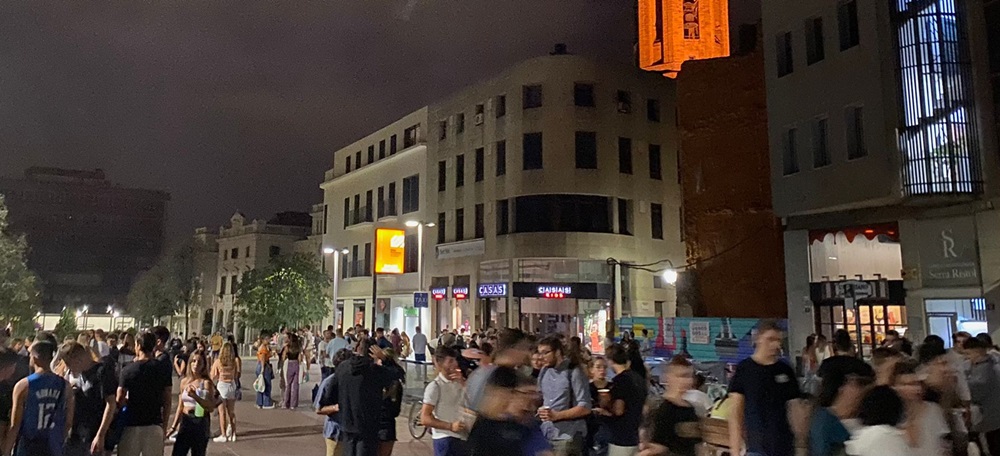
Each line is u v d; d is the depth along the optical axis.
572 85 35.53
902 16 18.95
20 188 109.38
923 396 5.40
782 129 22.92
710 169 26.22
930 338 7.51
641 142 37.03
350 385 7.25
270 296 46.66
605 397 6.94
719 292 25.33
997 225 17.72
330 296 52.25
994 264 17.62
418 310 41.31
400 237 36.59
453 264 38.94
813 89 21.62
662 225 37.38
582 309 34.34
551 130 35.09
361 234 49.47
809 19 22.14
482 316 36.56
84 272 111.19
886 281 19.81
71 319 48.56
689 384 5.01
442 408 6.94
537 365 8.02
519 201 35.47
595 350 33.56
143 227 116.62
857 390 4.97
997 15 18.00
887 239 20.22
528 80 35.97
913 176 18.34
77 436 7.69
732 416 5.68
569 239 33.97
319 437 13.27
